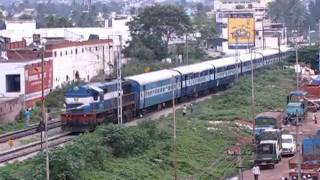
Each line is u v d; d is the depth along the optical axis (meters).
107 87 62.56
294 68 115.62
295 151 53.59
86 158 43.22
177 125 62.22
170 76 78.44
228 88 97.75
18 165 42.91
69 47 95.44
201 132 60.78
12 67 75.56
